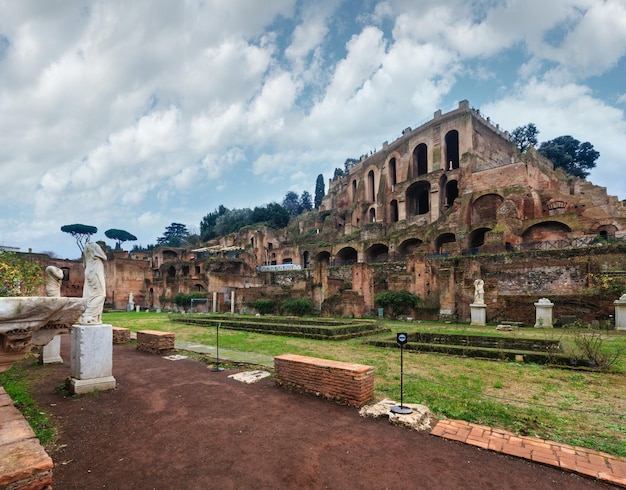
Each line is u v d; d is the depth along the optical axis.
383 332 18.89
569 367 9.73
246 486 3.86
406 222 59.56
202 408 6.38
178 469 4.23
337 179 100.94
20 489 2.54
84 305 3.03
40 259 49.91
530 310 23.31
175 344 14.45
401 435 5.18
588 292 23.30
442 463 4.37
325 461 4.40
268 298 37.31
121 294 52.44
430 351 12.34
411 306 28.62
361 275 32.28
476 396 7.11
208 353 12.05
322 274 34.00
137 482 3.95
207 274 46.88
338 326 17.19
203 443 4.92
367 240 54.53
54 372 9.66
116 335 14.86
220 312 39.22
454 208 51.28
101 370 7.66
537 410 6.29
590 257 27.64
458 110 62.53
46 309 2.71
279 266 65.31
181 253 83.00
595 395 7.32
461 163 56.59
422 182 62.53
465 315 26.41
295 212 126.25
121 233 107.12
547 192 47.47
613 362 9.70
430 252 46.22
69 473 4.15
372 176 78.75
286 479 4.00
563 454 4.55
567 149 79.69
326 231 75.88
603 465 4.27
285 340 15.53
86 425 5.62
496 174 52.12
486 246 38.16
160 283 51.44
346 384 6.53
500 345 13.43
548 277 27.70
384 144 76.44
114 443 4.96
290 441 4.97
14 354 2.79
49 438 5.12
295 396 7.04
